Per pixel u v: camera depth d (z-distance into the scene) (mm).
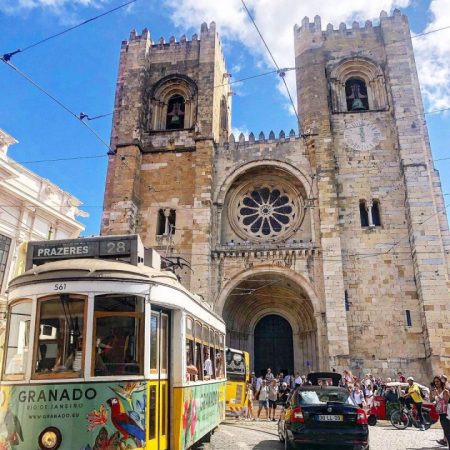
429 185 30578
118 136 35625
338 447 13602
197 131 34875
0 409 9070
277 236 33094
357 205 31922
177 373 11109
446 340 27172
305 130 34188
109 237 11016
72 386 8844
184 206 33906
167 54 39281
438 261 28734
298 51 36812
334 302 28812
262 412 27953
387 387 23594
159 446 9992
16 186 28438
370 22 37031
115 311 9625
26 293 9656
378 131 33625
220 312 30281
